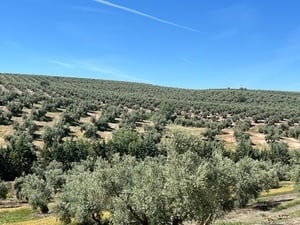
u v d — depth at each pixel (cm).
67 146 15150
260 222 5997
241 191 7531
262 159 15950
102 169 4666
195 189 3600
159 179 3950
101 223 5844
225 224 5884
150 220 4028
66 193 6362
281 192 9838
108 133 18875
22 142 14950
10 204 9994
